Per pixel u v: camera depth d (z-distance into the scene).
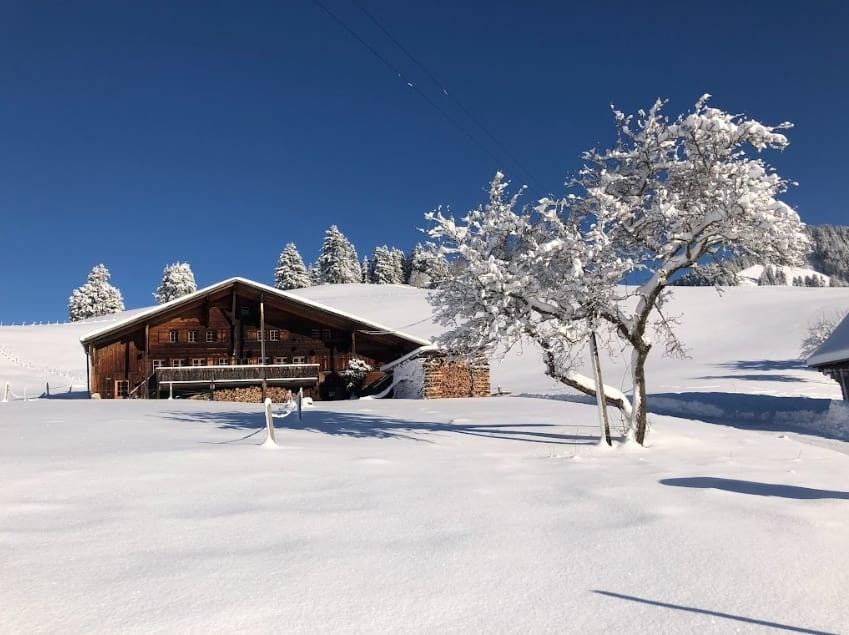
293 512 6.40
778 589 4.29
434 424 17.19
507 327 12.76
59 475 7.96
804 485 7.99
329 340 39.53
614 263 12.02
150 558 4.84
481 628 3.63
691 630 3.62
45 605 3.87
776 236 11.49
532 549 5.19
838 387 32.22
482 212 13.71
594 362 12.82
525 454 11.37
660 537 5.55
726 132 11.97
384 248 131.00
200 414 19.22
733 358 46.50
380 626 3.64
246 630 3.56
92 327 76.38
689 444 12.89
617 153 13.63
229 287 37.59
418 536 5.57
